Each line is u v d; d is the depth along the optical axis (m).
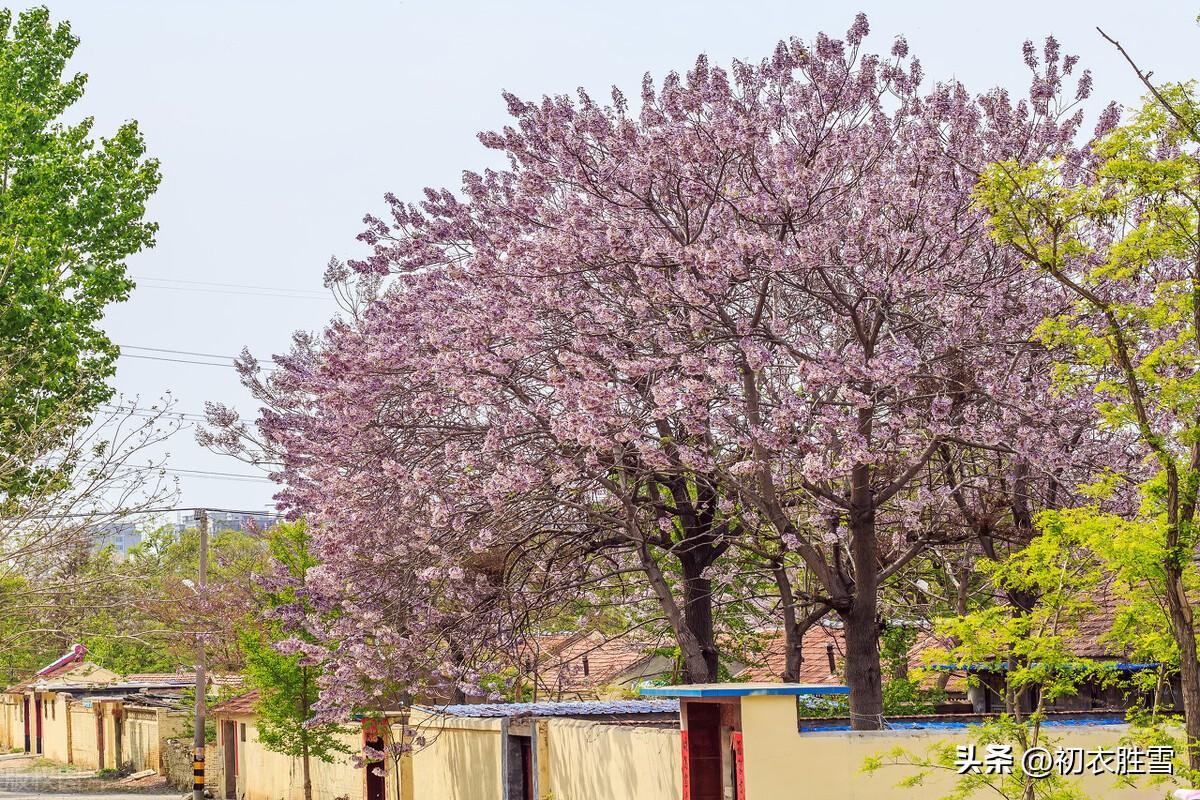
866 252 15.98
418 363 17.88
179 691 51.94
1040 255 11.31
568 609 22.88
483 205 19.73
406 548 18.34
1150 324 11.30
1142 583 11.36
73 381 25.75
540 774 17.94
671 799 14.35
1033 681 11.84
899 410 16.31
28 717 63.38
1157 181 10.45
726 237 16.00
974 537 17.77
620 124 17.14
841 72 17.31
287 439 20.86
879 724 15.15
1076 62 17.75
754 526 17.34
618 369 16.08
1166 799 12.86
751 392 15.81
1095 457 16.58
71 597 19.06
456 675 19.02
